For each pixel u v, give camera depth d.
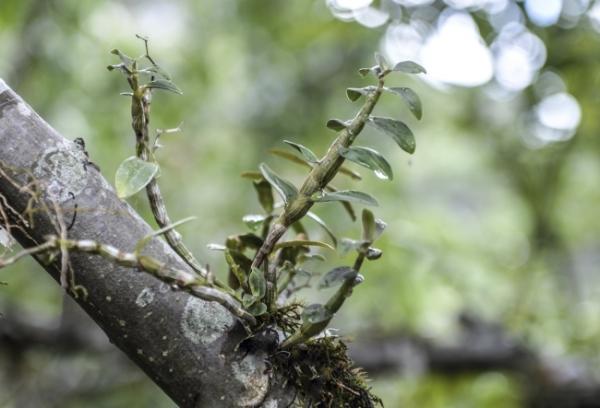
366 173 2.58
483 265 2.65
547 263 2.57
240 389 1.09
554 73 2.25
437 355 2.25
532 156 2.56
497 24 2.15
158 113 2.63
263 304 1.09
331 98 2.71
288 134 2.70
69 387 2.40
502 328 2.30
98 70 2.63
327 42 2.65
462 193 3.82
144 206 2.08
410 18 2.27
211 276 1.06
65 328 2.14
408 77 2.78
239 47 2.93
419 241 2.46
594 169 2.88
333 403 1.11
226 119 2.83
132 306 1.08
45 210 1.07
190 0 2.97
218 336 1.09
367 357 2.20
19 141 1.08
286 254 1.18
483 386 2.33
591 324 2.44
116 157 2.57
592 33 2.12
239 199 2.70
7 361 2.17
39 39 2.47
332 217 2.30
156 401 2.46
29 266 2.58
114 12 2.77
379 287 2.32
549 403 2.18
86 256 1.08
